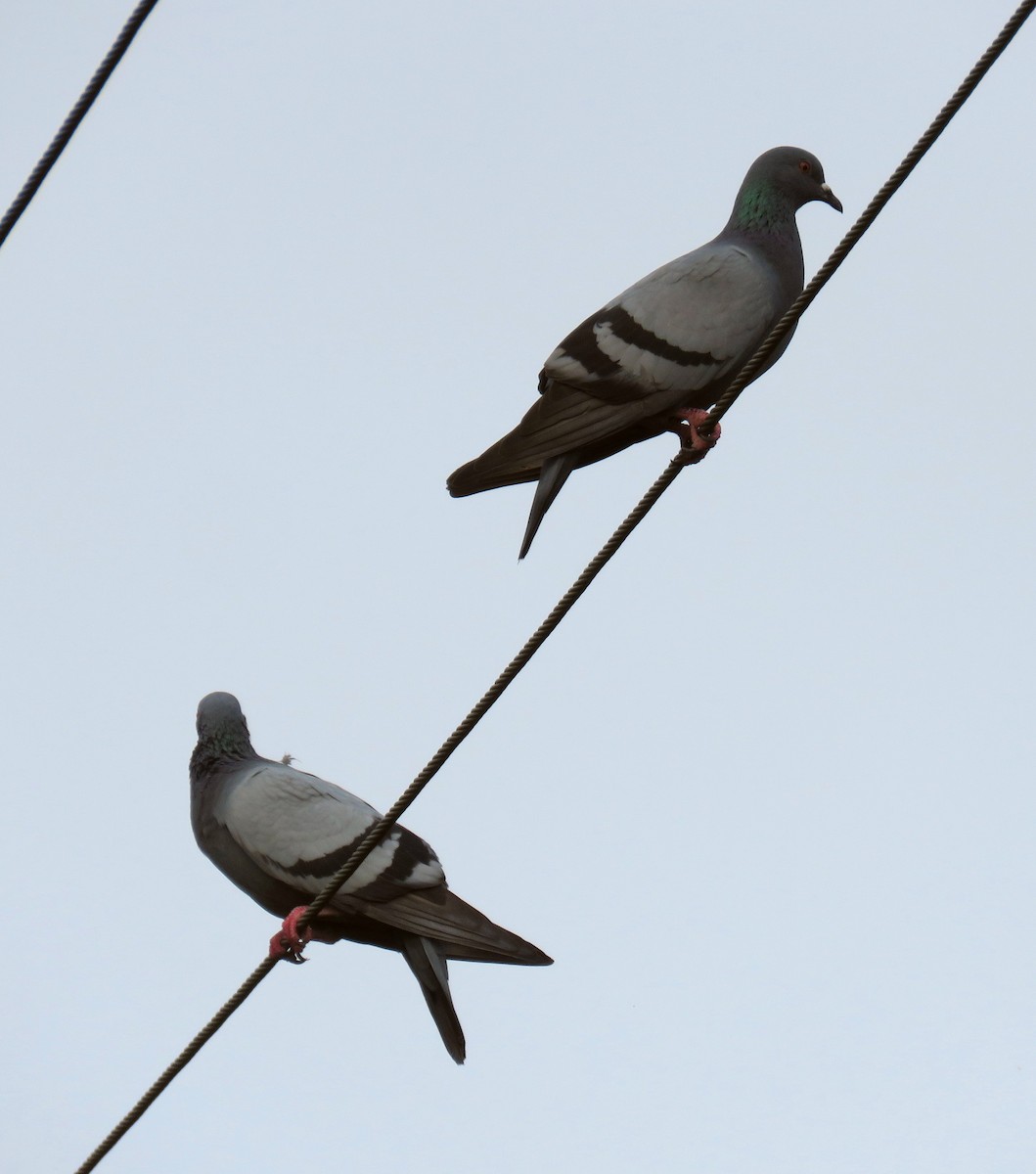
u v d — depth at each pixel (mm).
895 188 8969
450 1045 12172
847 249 9289
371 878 12453
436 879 12602
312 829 12797
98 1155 10945
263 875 13047
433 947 12359
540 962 12273
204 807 13508
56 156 9422
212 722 13836
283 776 13234
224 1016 10609
